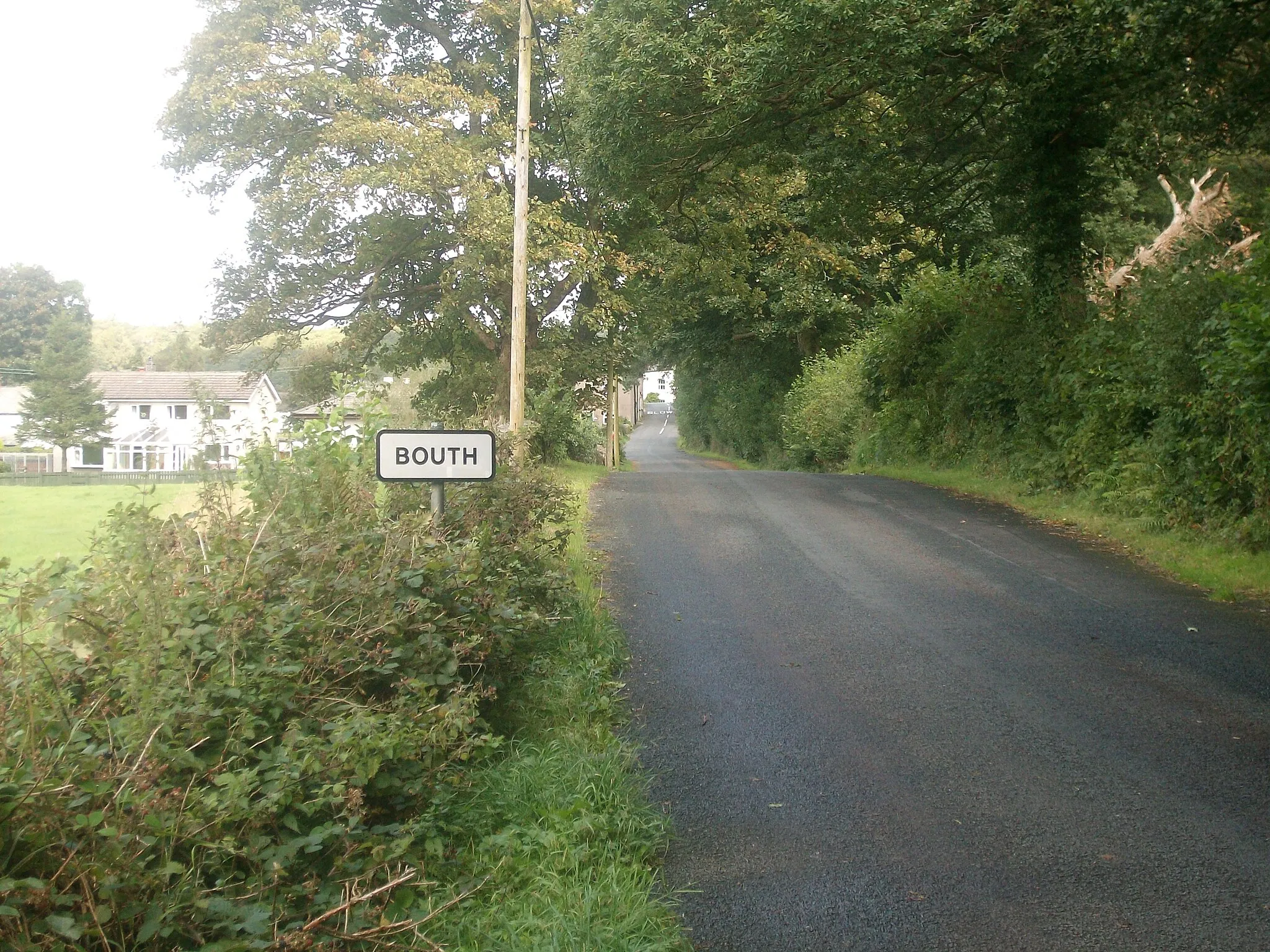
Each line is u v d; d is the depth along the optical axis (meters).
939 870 4.62
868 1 13.05
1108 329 15.60
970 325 20.17
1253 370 9.95
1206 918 4.19
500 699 6.25
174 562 4.83
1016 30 13.16
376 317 25.27
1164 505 12.91
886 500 16.77
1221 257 13.42
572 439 31.58
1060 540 12.91
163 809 3.50
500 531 7.71
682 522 14.36
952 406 20.95
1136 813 5.18
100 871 3.12
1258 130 17.69
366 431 7.38
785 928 4.14
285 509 5.98
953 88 16.44
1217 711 6.63
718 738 6.24
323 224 23.55
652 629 8.70
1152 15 11.55
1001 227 19.30
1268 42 13.91
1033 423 17.50
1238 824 5.05
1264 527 11.22
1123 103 16.06
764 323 36.44
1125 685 7.16
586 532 13.38
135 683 3.96
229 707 4.25
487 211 22.19
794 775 5.68
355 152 22.73
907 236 22.59
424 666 5.27
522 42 15.28
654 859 4.70
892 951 3.97
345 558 5.38
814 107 15.23
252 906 3.45
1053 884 4.48
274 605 4.80
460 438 6.86
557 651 7.39
